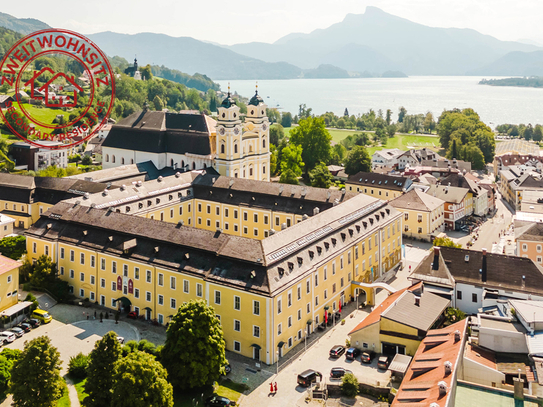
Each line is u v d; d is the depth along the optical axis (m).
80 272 116.06
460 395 68.25
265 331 90.94
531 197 187.25
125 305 108.50
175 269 100.75
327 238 112.19
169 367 81.38
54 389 72.44
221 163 182.25
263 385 85.44
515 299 101.75
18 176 167.12
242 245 98.25
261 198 151.38
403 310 95.62
